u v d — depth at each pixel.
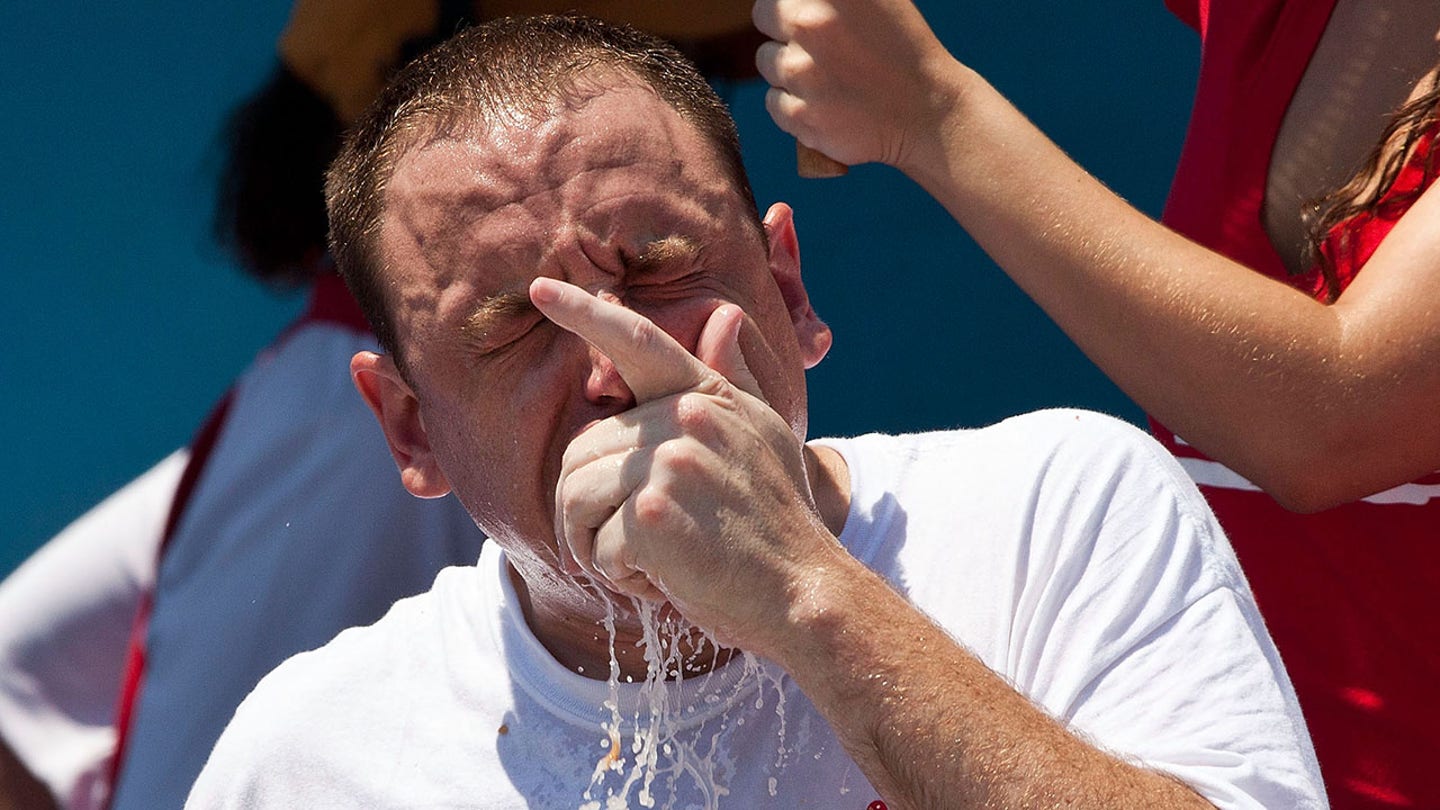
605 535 5.62
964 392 13.21
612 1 9.31
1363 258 7.05
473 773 6.50
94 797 9.31
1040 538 6.31
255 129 9.52
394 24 9.22
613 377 5.86
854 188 13.25
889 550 6.49
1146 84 12.85
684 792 6.28
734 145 6.58
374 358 6.80
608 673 6.57
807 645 5.50
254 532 8.65
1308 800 5.73
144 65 15.09
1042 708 5.80
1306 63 7.59
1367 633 7.38
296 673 6.98
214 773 6.85
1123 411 12.96
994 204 7.06
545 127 6.15
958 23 13.10
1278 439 6.57
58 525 15.20
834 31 7.24
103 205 15.23
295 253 9.53
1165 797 5.47
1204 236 7.94
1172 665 5.96
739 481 5.52
